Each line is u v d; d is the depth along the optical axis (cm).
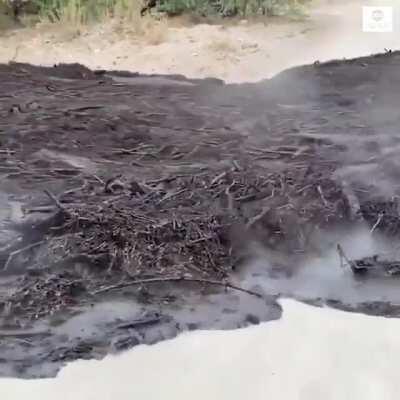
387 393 441
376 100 916
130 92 941
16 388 445
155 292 538
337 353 480
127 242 575
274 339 493
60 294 530
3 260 557
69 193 649
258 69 1018
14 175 684
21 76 992
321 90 948
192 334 498
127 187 660
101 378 455
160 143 779
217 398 439
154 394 441
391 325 509
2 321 505
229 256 580
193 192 652
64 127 814
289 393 443
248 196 643
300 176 682
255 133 812
